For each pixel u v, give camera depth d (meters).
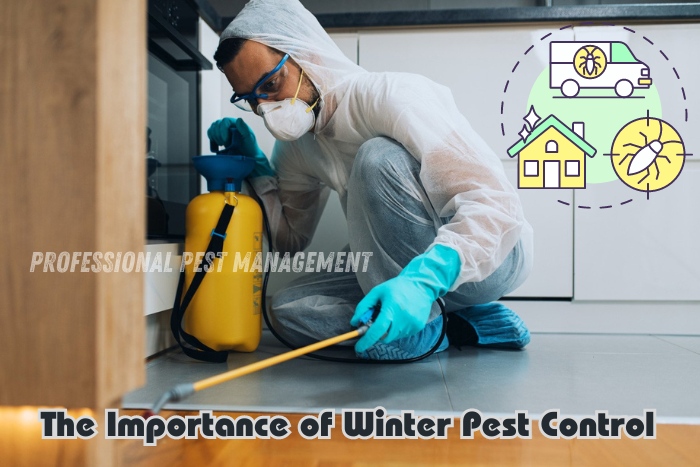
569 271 1.56
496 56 1.55
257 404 0.83
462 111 1.56
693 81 1.52
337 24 1.55
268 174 1.51
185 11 1.40
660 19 1.50
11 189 0.49
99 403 0.49
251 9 1.19
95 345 0.48
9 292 0.49
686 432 0.71
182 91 1.40
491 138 1.56
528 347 1.39
